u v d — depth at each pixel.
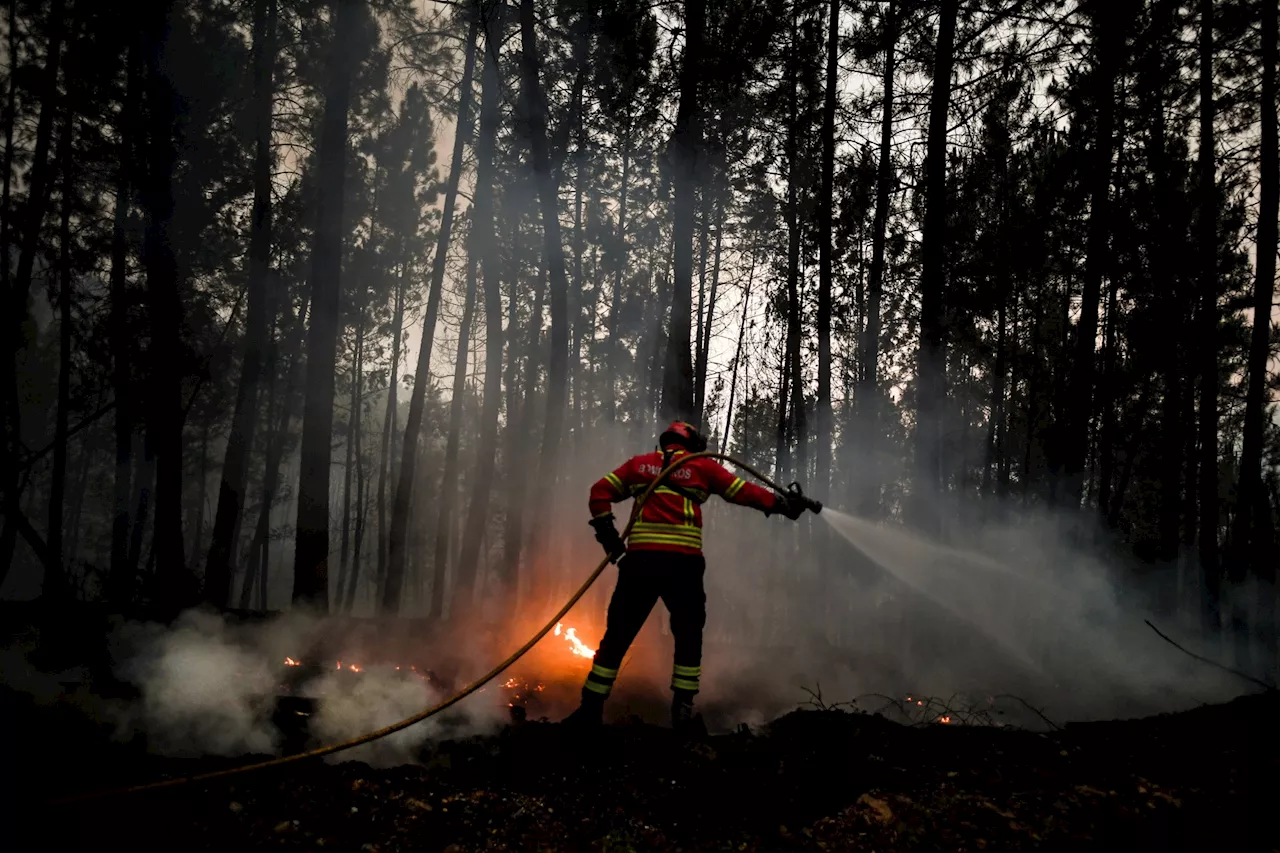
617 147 16.00
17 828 3.07
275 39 13.59
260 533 20.94
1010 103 12.79
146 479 16.47
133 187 11.27
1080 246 13.66
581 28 13.71
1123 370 15.45
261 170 12.98
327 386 8.50
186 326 12.89
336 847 3.19
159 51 11.16
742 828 3.66
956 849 3.50
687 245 10.66
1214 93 12.48
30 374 22.50
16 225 11.08
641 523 4.82
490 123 15.29
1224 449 19.17
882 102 14.09
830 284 15.34
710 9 11.16
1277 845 3.56
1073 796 4.00
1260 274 10.50
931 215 10.44
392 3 14.70
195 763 3.80
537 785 3.94
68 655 6.33
